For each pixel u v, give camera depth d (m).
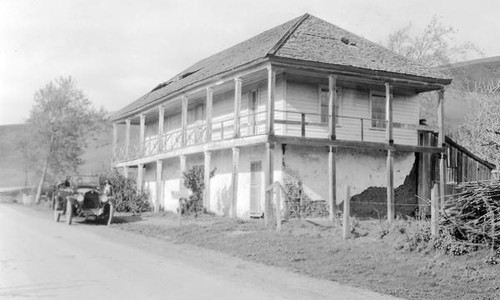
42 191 47.66
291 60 20.73
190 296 8.49
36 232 18.92
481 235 12.00
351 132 24.94
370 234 14.95
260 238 15.71
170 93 28.70
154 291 8.82
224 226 19.30
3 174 86.19
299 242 14.72
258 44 26.36
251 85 25.81
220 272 11.08
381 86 25.75
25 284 9.23
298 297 8.77
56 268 10.97
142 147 34.03
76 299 8.11
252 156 24.09
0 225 21.83
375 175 24.89
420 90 26.67
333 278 10.60
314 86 24.16
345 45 24.91
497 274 10.42
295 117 23.52
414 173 26.11
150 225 21.39
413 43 46.97
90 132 50.66
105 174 32.25
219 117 28.83
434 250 12.35
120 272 10.64
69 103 47.56
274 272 11.31
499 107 34.06
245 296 8.65
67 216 23.09
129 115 36.75
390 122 23.58
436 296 9.13
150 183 35.84
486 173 27.02
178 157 30.72
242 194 24.67
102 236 18.00
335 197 21.91
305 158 22.98
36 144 46.75
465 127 38.12
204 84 25.28
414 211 25.52
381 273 10.98
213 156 27.56
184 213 25.64
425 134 26.52
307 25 25.88
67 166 47.69
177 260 12.66
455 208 12.73
